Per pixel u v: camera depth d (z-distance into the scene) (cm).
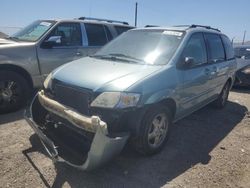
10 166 360
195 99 493
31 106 420
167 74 400
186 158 411
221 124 570
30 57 564
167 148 437
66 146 369
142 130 369
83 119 324
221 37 623
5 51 532
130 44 481
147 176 358
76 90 358
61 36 625
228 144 474
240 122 593
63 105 365
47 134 388
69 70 404
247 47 1100
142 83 359
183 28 499
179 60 432
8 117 526
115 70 386
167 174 366
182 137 487
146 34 493
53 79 400
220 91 633
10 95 545
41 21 657
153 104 373
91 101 342
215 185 351
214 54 567
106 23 730
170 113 417
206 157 420
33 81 579
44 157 386
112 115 335
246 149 459
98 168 355
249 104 754
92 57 480
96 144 305
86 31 675
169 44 453
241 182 363
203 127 545
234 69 680
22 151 398
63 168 361
